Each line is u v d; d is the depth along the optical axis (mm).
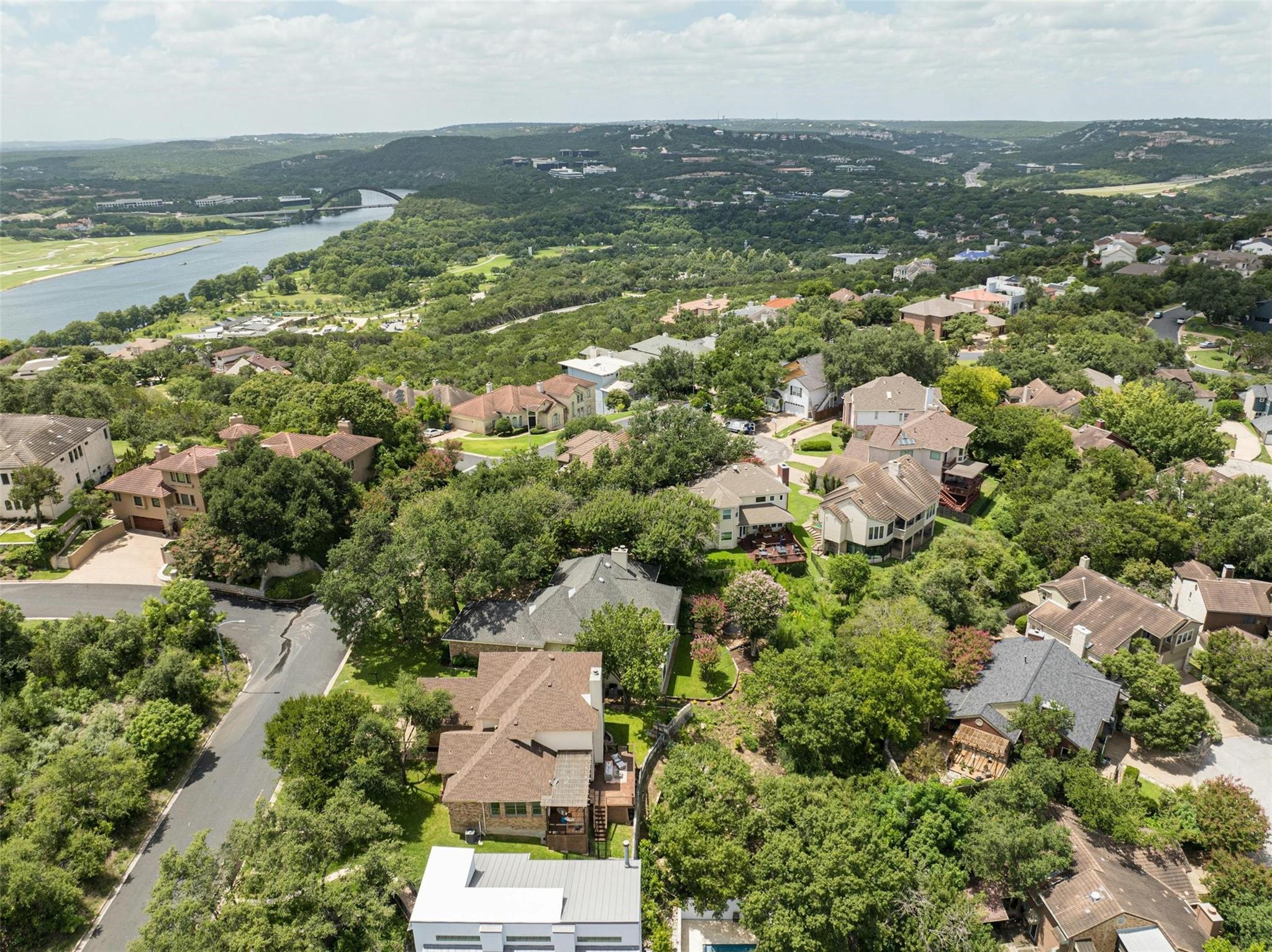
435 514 76625
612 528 79625
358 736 53844
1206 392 140125
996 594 84062
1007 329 169250
